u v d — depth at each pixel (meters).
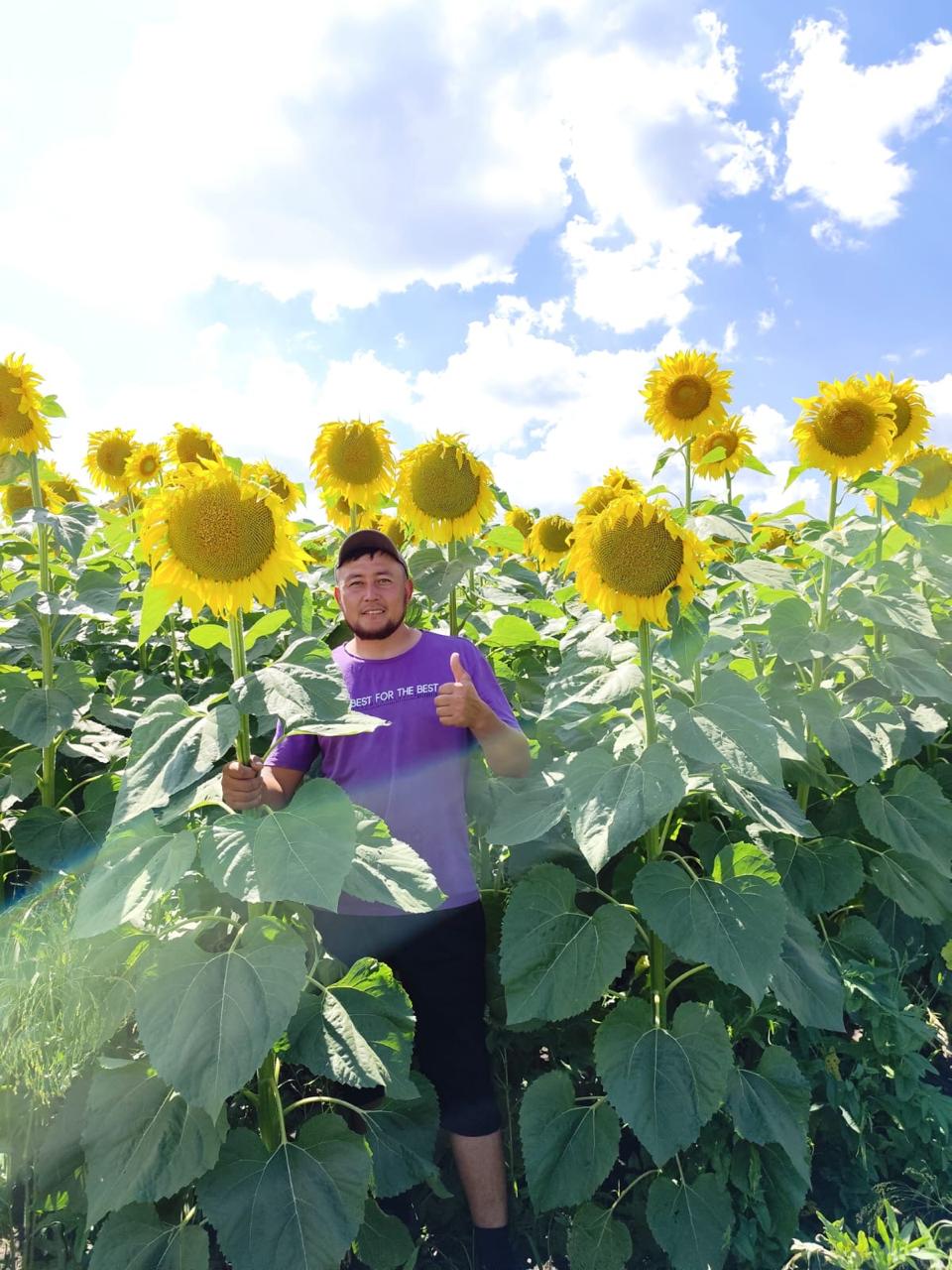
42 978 2.40
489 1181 3.02
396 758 3.18
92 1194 2.23
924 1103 3.24
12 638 3.90
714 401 4.85
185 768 2.10
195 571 2.31
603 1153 2.75
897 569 3.62
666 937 2.57
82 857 3.54
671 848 3.62
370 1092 3.03
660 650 3.06
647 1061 2.66
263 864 2.07
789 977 2.79
